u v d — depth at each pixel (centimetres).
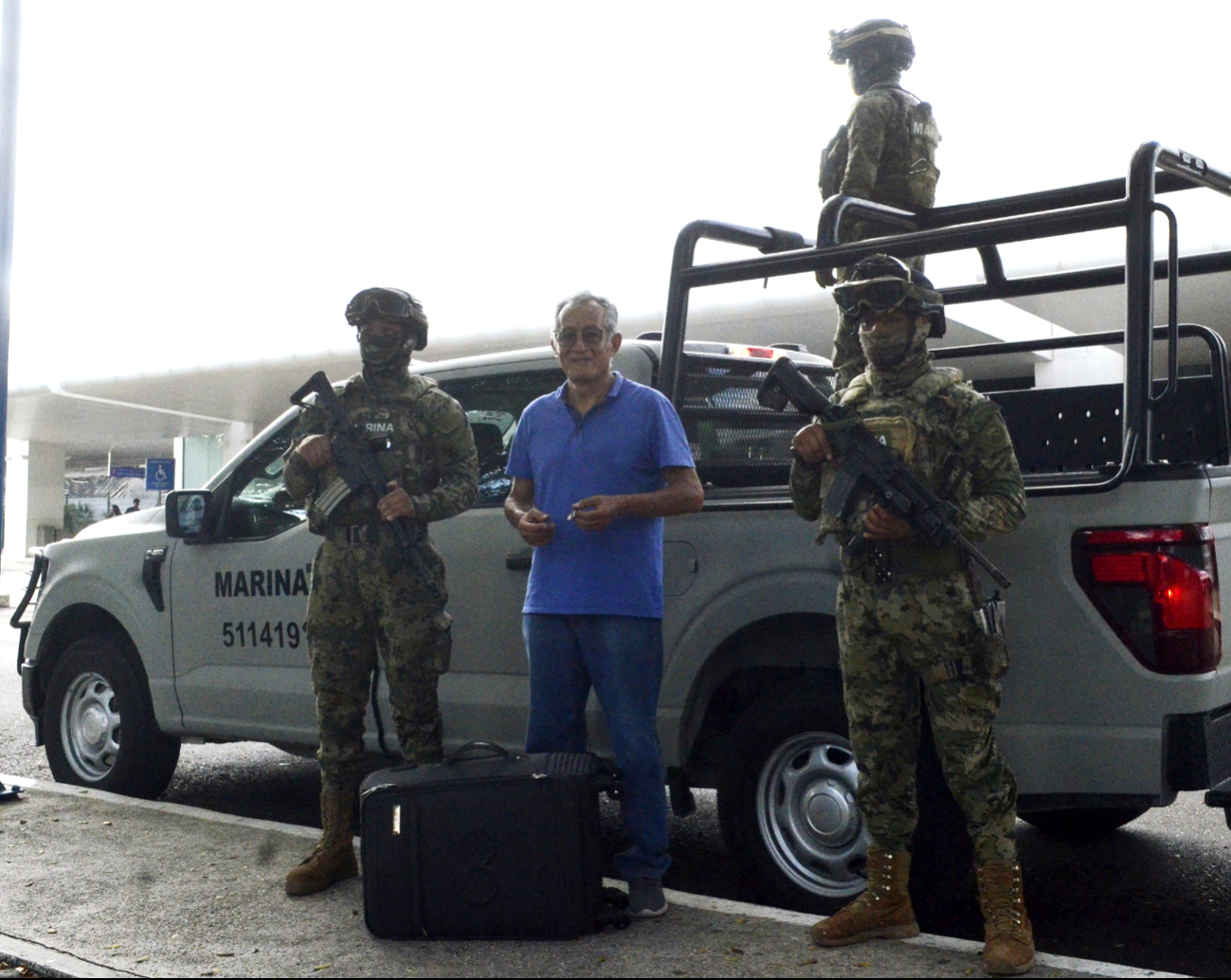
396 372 433
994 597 345
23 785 573
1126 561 353
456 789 367
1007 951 330
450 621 432
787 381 358
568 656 397
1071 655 360
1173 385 421
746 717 418
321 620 428
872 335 349
